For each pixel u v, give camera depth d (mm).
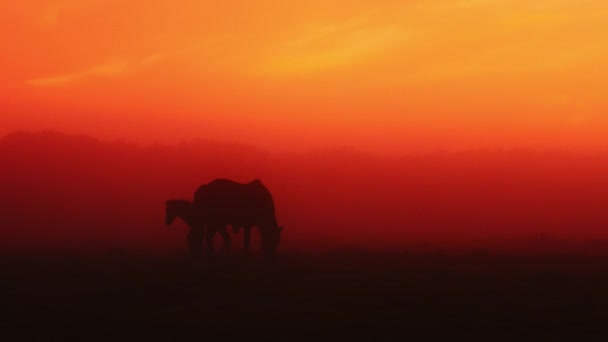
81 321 60469
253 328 58000
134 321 60375
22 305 66812
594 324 59969
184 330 57312
